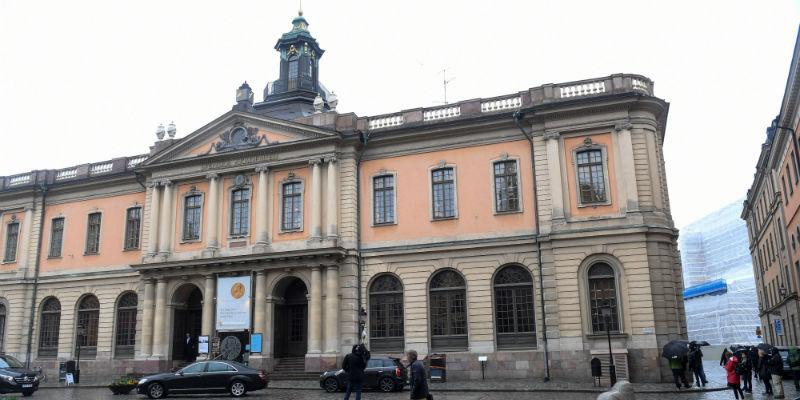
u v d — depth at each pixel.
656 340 28.14
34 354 41.47
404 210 33.84
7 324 42.12
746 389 24.05
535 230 31.38
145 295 36.81
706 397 22.67
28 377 27.97
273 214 35.50
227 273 35.16
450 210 33.19
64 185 42.66
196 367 26.00
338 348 32.56
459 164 33.44
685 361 25.48
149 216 38.66
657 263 29.19
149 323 36.47
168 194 37.91
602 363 28.08
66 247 42.25
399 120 35.03
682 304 30.30
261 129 36.53
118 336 39.50
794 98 34.38
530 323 30.84
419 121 34.62
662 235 29.62
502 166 32.78
